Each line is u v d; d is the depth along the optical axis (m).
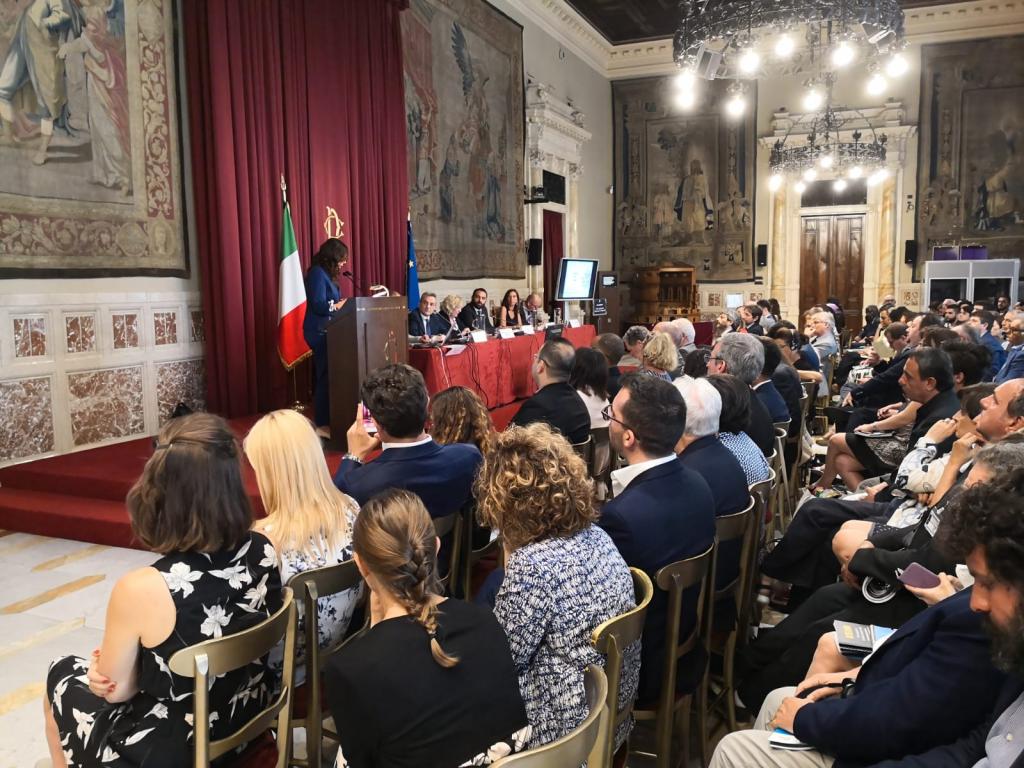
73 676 1.83
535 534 1.77
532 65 12.95
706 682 2.52
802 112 14.83
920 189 14.53
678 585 2.07
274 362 7.06
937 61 14.20
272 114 6.98
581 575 1.74
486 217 11.62
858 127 14.62
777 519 4.37
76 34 5.47
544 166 13.28
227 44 6.48
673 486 2.24
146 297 6.14
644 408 2.24
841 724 1.60
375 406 2.63
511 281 12.55
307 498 2.12
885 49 6.67
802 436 5.47
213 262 6.54
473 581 3.36
